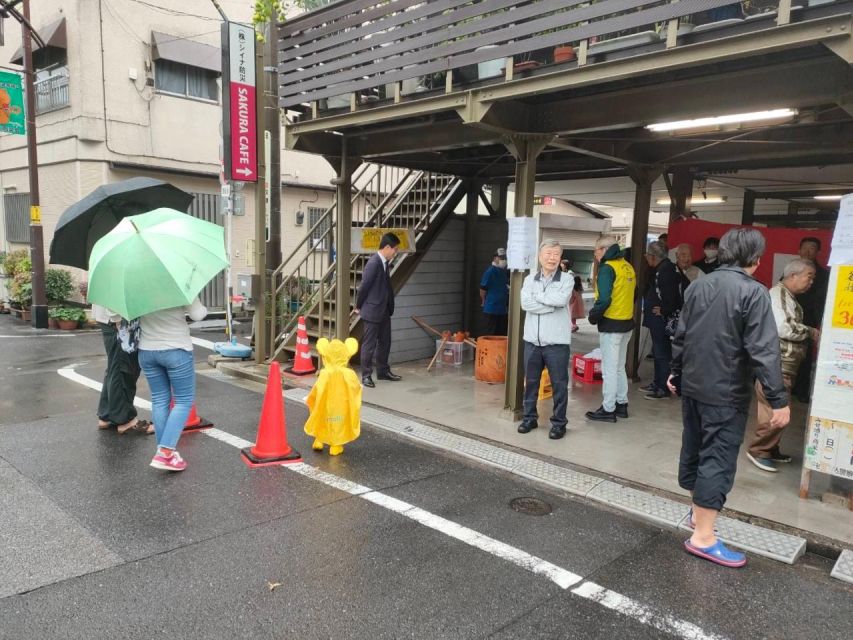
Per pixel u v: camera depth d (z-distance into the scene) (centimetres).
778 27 352
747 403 330
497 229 995
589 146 630
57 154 1296
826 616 294
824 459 403
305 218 1591
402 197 1004
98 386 705
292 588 304
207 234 452
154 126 1321
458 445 517
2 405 620
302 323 772
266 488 426
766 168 786
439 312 917
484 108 505
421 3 532
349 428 496
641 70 411
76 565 320
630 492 425
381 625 277
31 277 1251
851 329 388
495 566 331
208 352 988
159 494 410
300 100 670
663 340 671
